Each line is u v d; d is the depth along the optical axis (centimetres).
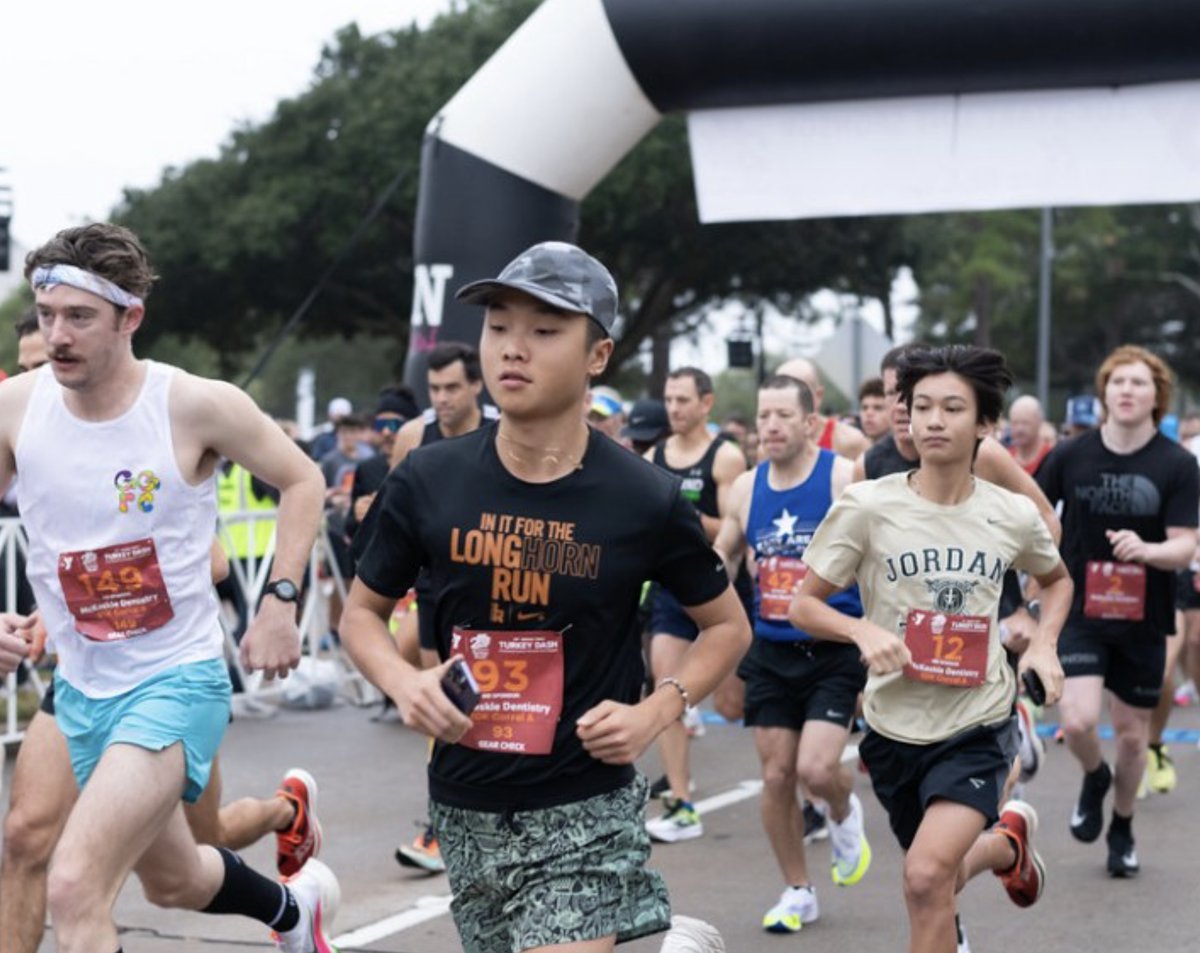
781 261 3275
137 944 570
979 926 591
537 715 332
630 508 334
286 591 413
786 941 577
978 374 450
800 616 465
